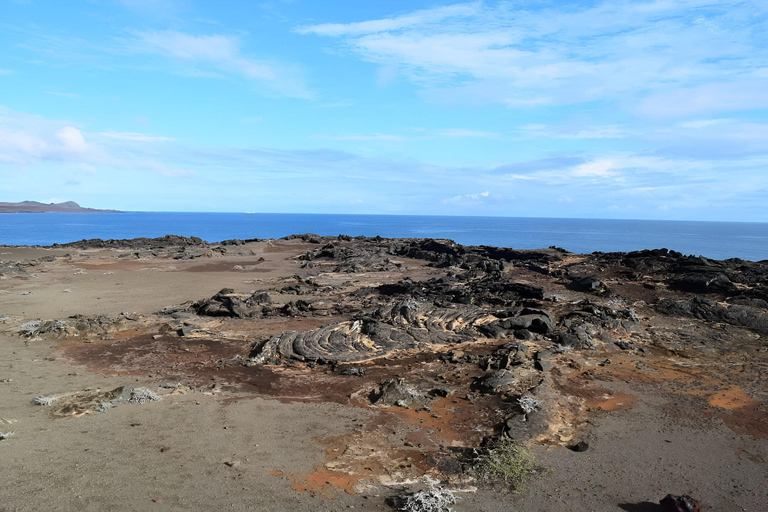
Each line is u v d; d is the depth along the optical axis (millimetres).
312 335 19875
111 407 13078
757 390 14664
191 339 20906
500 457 10586
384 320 22250
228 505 8617
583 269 33000
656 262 32125
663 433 11945
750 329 21078
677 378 15766
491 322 21266
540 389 14117
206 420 12398
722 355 18094
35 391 14297
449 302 25500
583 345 18969
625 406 13578
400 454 10914
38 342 20219
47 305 27219
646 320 22422
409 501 8789
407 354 18656
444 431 12203
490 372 16156
